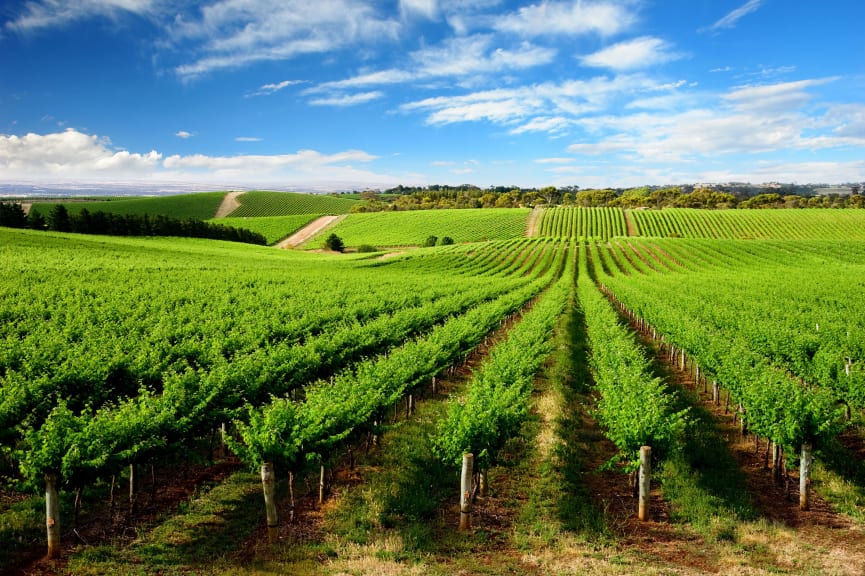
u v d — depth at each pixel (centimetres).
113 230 8681
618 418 1149
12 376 1480
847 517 1034
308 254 9350
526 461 1309
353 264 7931
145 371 1582
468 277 6888
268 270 6003
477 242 11350
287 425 1023
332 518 1041
